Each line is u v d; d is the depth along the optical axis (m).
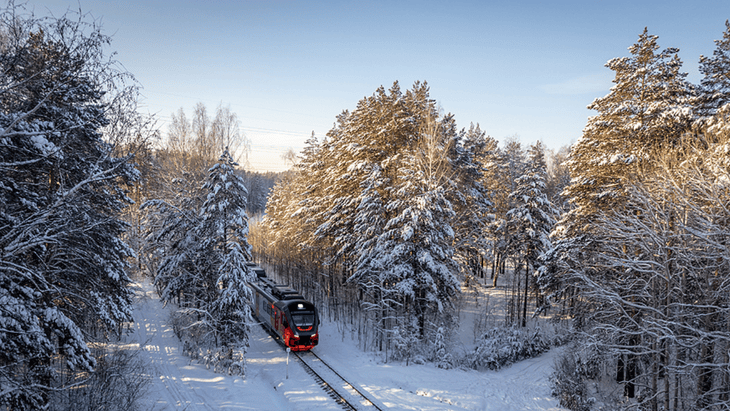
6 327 8.25
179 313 23.27
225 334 19.69
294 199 47.72
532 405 17.84
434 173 24.16
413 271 23.03
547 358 25.52
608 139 20.41
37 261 11.27
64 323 10.39
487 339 26.22
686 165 15.29
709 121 16.92
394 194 25.11
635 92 20.02
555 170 75.94
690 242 14.86
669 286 14.56
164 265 24.30
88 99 8.47
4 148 8.55
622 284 17.86
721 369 13.12
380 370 20.02
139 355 19.88
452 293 24.19
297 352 22.86
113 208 13.16
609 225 17.31
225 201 20.55
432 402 16.48
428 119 26.12
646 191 15.96
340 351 23.55
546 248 31.00
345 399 16.14
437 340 23.42
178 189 26.52
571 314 22.23
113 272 14.85
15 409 8.55
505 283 44.22
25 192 9.09
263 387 18.08
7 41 7.16
